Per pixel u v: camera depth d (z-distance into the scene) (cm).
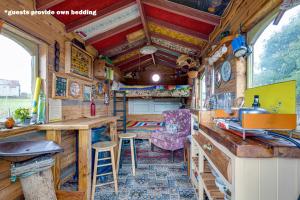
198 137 198
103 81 439
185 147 326
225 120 137
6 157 135
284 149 89
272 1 134
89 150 215
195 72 416
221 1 212
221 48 218
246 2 178
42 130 209
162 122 560
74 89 295
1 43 179
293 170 92
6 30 180
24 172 139
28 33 193
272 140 102
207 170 193
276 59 153
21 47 201
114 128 322
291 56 135
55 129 203
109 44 384
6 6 165
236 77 198
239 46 175
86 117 331
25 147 151
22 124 189
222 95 200
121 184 264
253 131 111
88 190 212
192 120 253
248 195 92
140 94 527
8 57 186
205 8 231
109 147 240
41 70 221
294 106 100
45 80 222
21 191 177
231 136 112
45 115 221
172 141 368
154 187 254
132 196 231
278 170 92
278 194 92
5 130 161
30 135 191
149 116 608
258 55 180
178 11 242
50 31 232
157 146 418
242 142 97
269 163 92
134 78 666
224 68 239
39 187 145
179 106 594
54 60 240
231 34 210
